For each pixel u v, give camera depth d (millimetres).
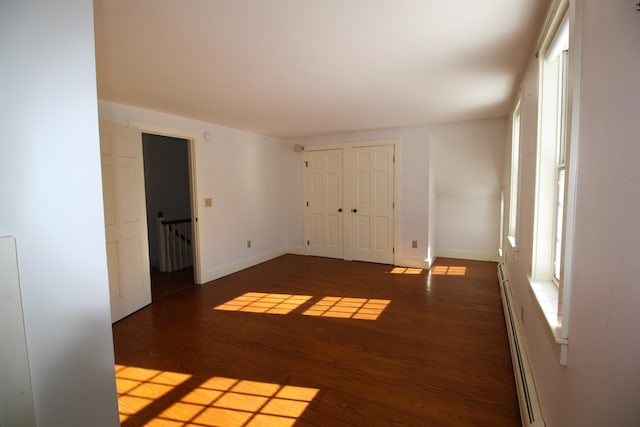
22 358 713
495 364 2281
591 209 920
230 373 2227
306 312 3322
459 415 1767
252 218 5289
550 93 1836
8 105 695
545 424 1397
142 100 3271
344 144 5523
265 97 3215
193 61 2301
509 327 2672
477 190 5188
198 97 3186
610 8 812
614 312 757
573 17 1082
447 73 2609
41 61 737
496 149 4602
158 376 2203
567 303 1100
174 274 4926
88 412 838
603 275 826
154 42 1995
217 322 3092
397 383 2074
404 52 2197
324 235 5883
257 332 2863
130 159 3326
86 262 824
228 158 4781
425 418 1748
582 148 1011
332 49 2137
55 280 768
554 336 1163
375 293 3873
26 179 721
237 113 3877
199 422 1771
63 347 786
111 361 883
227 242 4773
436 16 1729
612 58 800
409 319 3098
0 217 690
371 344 2605
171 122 3904
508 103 3621
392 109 3830
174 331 2902
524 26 1843
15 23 701
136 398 1975
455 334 2764
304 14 1690
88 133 821
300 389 2033
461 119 4477
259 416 1804
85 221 821
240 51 2146
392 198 5211
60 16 765
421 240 5008
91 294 836
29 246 726
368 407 1852
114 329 2955
